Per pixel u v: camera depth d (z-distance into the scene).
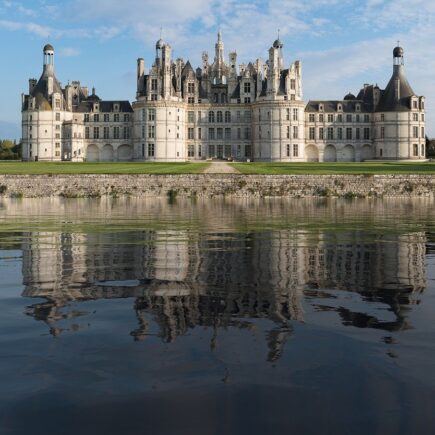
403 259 24.62
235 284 19.67
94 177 72.50
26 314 15.92
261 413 10.01
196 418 9.84
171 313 16.02
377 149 171.38
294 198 70.19
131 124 173.50
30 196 70.62
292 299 17.59
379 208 54.53
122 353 12.80
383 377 11.44
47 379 11.41
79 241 30.11
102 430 9.46
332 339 13.70
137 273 21.56
